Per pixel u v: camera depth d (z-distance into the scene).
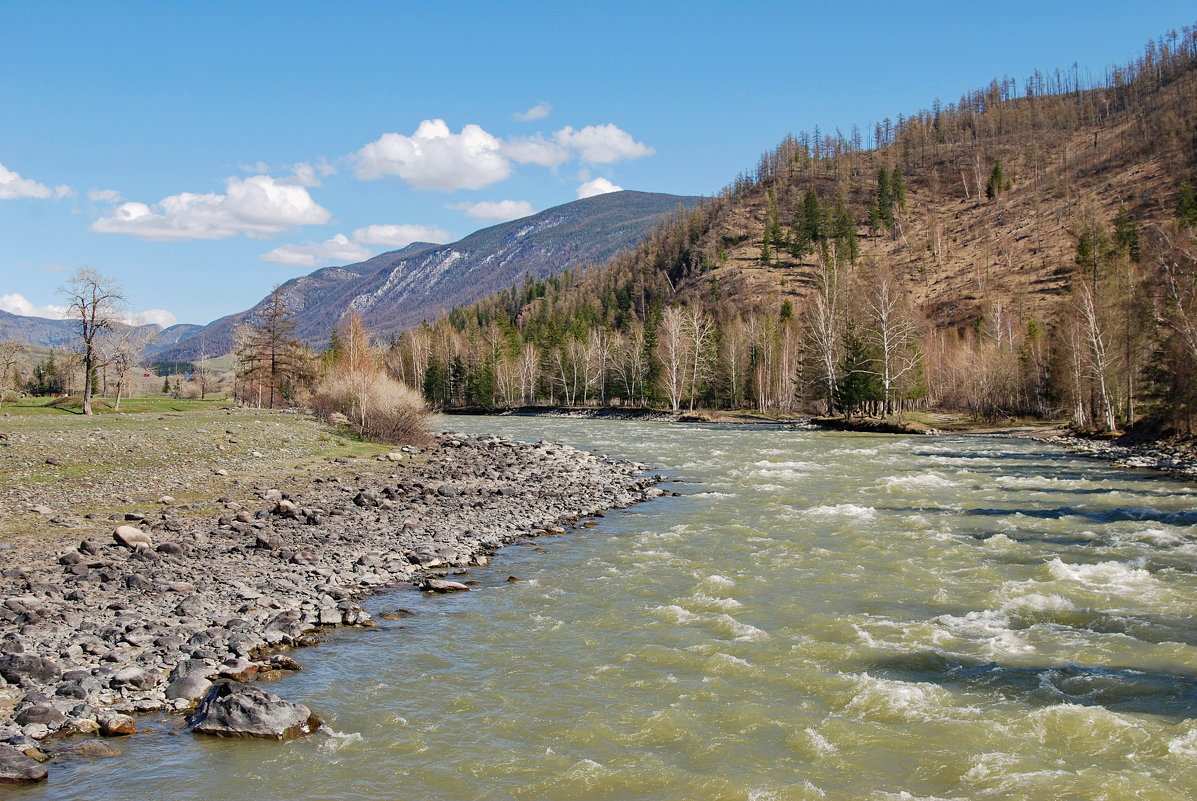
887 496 33.97
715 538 25.77
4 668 12.62
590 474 41.97
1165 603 17.89
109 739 11.30
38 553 19.94
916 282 171.50
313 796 9.98
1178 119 186.50
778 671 14.29
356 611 17.22
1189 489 34.62
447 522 27.66
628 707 12.84
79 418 58.75
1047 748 11.34
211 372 164.50
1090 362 64.69
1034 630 16.27
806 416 95.62
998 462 47.03
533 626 16.86
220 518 25.28
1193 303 49.69
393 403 53.31
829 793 10.23
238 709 11.73
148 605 16.52
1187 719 12.08
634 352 124.12
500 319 165.00
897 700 12.95
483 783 10.45
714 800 10.07
